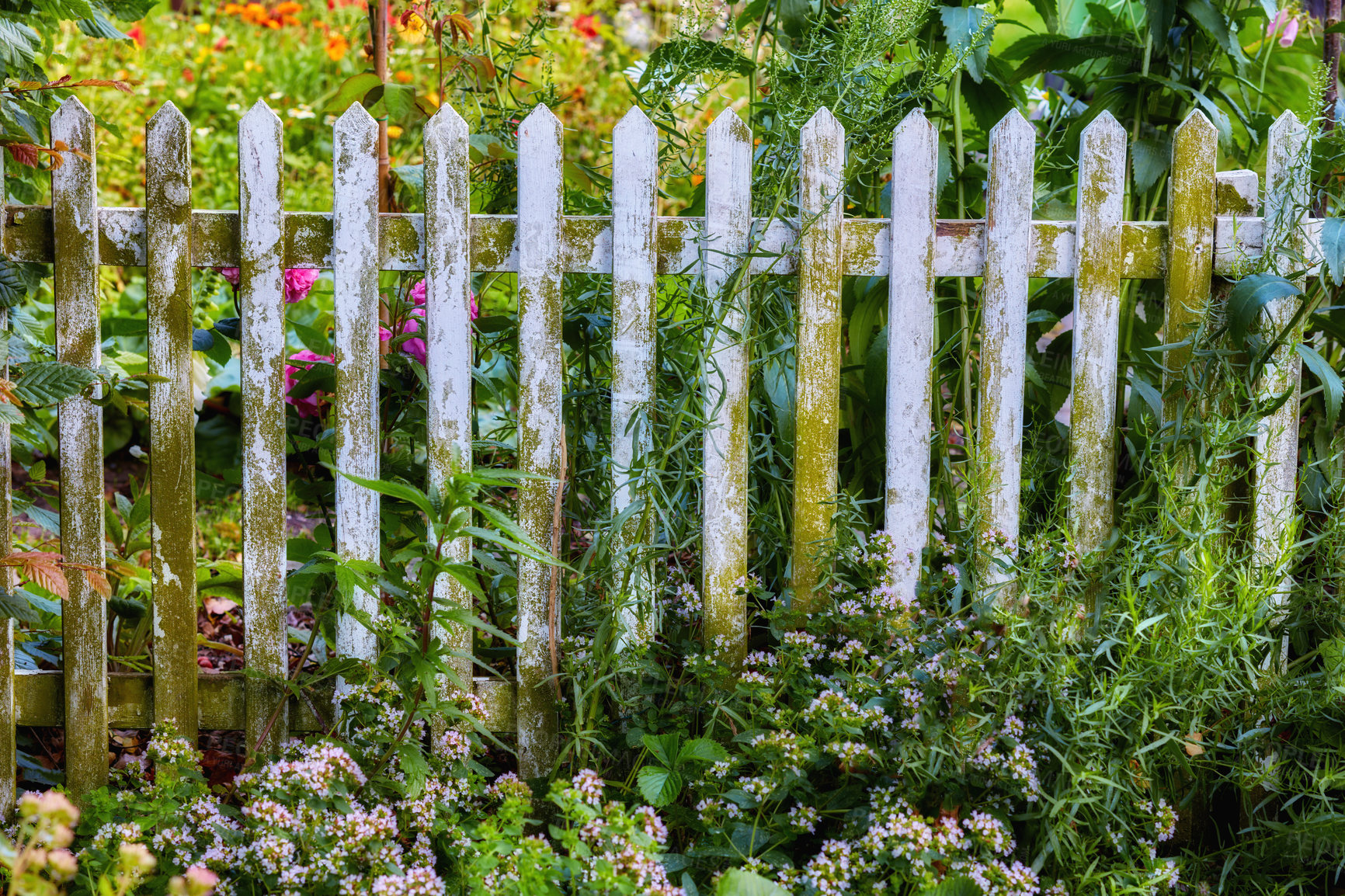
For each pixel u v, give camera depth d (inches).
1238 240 92.3
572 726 88.7
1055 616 83.9
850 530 92.2
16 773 92.1
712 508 92.4
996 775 78.3
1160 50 110.3
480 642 100.2
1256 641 85.7
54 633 102.1
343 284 88.1
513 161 103.6
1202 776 88.0
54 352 98.9
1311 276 92.9
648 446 92.2
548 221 88.8
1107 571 90.4
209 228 87.4
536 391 90.4
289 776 74.7
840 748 77.4
